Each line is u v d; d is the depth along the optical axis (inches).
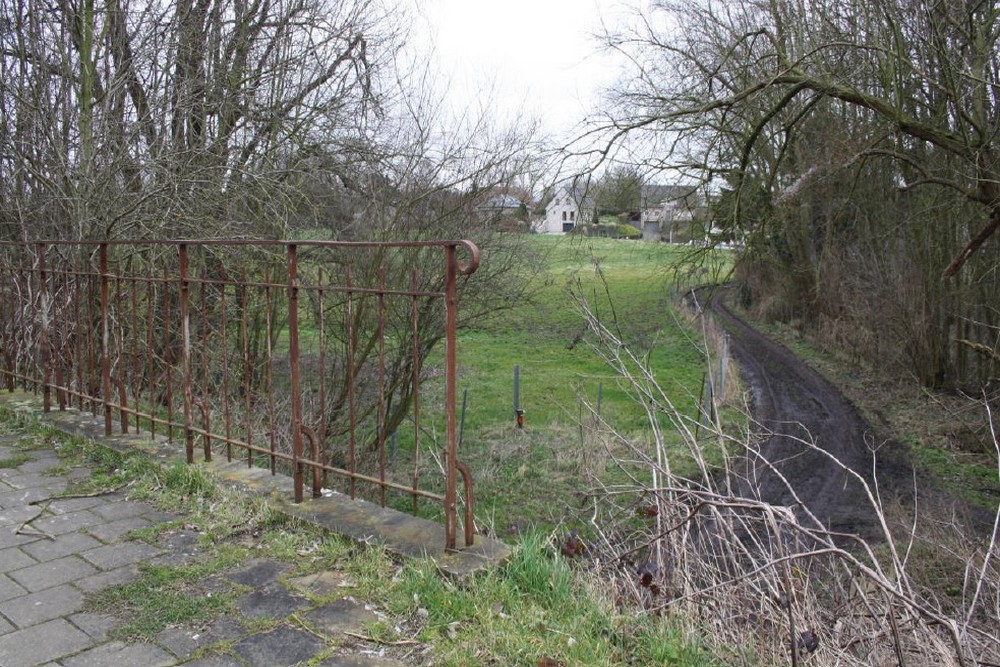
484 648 101.5
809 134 567.2
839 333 880.9
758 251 536.4
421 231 415.8
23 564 122.9
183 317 166.1
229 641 101.2
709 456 393.4
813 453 558.6
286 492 151.8
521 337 904.9
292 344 145.8
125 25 353.1
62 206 315.9
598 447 233.8
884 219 699.4
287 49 398.9
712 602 137.4
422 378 639.1
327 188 403.5
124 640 100.7
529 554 124.4
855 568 152.0
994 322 620.1
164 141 331.9
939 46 406.6
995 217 430.0
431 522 137.3
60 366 211.8
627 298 670.5
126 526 139.0
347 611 109.7
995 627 188.2
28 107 322.3
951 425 589.6
